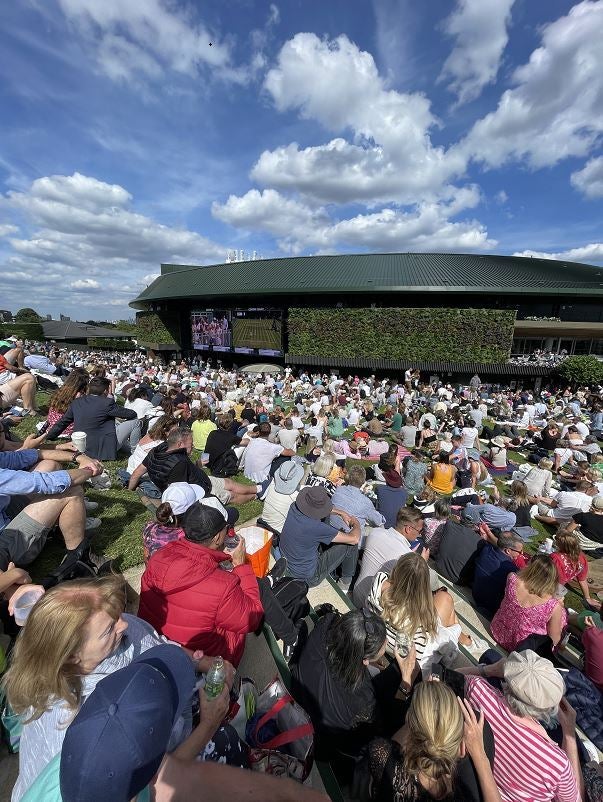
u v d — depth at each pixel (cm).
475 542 509
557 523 736
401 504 595
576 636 429
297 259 4362
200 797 153
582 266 3794
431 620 288
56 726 151
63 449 411
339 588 435
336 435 1300
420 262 3897
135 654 193
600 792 236
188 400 1384
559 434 1262
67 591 155
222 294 3962
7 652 233
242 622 252
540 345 3528
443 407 1759
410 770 175
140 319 5184
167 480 484
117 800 110
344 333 3416
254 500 630
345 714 220
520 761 204
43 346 3438
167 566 245
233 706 231
